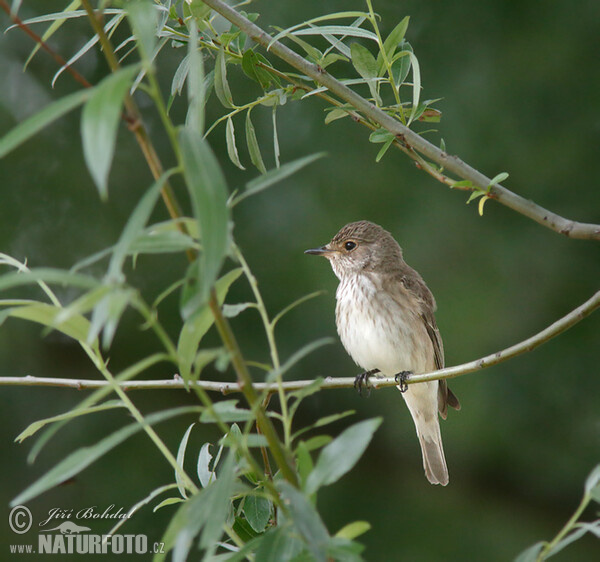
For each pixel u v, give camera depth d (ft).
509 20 41.47
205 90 21.94
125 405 14.39
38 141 41.88
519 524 41.78
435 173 21.44
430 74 41.37
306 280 40.98
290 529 11.53
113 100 8.79
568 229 20.26
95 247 41.63
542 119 41.01
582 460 41.04
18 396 41.86
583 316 19.19
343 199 41.75
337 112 22.72
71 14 19.39
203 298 9.09
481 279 40.98
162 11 21.77
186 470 40.68
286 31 21.01
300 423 44.11
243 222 41.83
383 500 42.32
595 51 41.01
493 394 41.01
